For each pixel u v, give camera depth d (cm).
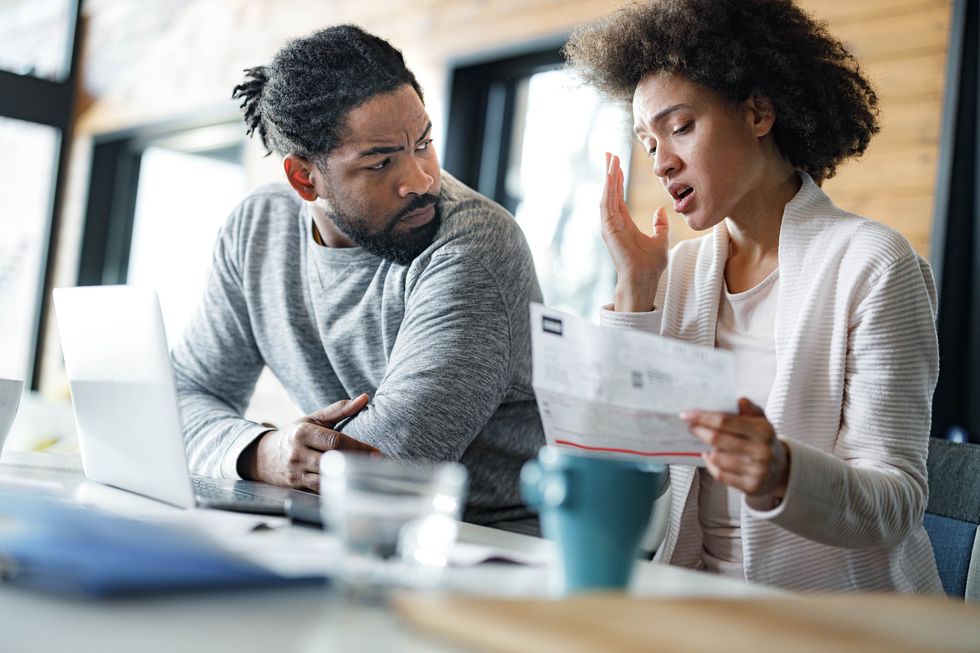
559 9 346
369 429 156
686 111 150
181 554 72
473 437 162
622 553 77
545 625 58
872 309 136
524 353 174
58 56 607
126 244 577
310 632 61
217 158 515
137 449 115
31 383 592
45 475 134
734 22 149
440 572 81
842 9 266
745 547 142
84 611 62
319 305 182
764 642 58
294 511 103
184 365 191
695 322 160
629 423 95
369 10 429
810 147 155
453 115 385
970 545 141
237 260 190
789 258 148
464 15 384
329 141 167
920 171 247
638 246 161
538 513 176
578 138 347
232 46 502
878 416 133
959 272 244
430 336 163
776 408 142
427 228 171
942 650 60
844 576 138
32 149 598
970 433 239
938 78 246
